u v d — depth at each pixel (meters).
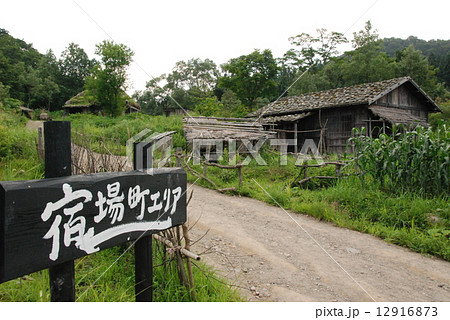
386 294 3.07
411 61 28.20
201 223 4.89
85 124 19.36
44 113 33.44
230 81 23.66
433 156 5.49
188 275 2.67
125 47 25.41
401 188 5.90
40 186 1.55
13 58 45.03
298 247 4.17
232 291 2.82
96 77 27.14
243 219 5.25
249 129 10.19
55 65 50.72
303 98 17.09
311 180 7.18
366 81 26.22
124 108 28.83
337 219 5.23
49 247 1.59
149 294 2.25
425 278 3.46
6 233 1.42
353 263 3.76
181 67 43.16
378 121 12.97
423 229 4.65
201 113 20.61
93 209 1.80
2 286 2.51
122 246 3.29
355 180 6.70
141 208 2.12
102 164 4.28
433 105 14.97
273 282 3.19
